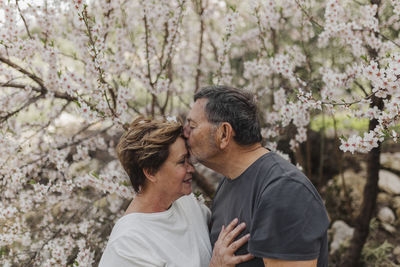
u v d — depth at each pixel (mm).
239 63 3420
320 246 1181
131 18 2650
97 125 3129
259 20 2404
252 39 2916
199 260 1405
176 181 1387
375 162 2486
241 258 1233
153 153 1330
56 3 2270
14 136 2400
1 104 2232
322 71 2229
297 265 1117
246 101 1314
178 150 1365
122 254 1287
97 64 1822
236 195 1359
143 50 2375
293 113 2053
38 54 2373
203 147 1332
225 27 2170
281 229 1129
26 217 2545
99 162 2951
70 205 2602
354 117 1660
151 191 1420
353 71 1993
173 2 2531
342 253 3070
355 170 3543
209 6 3102
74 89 1884
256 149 1371
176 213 1486
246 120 1289
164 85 2252
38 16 2174
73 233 2387
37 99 2281
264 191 1195
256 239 1163
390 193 3307
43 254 2262
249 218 1273
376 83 1449
